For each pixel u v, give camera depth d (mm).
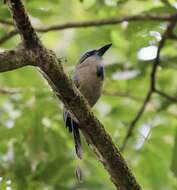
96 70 9328
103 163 7703
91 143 7570
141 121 13117
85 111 7230
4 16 11555
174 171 10516
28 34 6527
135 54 13047
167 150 12422
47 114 11750
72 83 7004
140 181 12484
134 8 13992
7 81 13336
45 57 6668
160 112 13172
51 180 11273
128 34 12180
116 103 13914
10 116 12523
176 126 12578
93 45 15508
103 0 12938
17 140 11391
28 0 11906
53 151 11516
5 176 11125
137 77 13164
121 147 12141
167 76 14344
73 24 12133
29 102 11922
